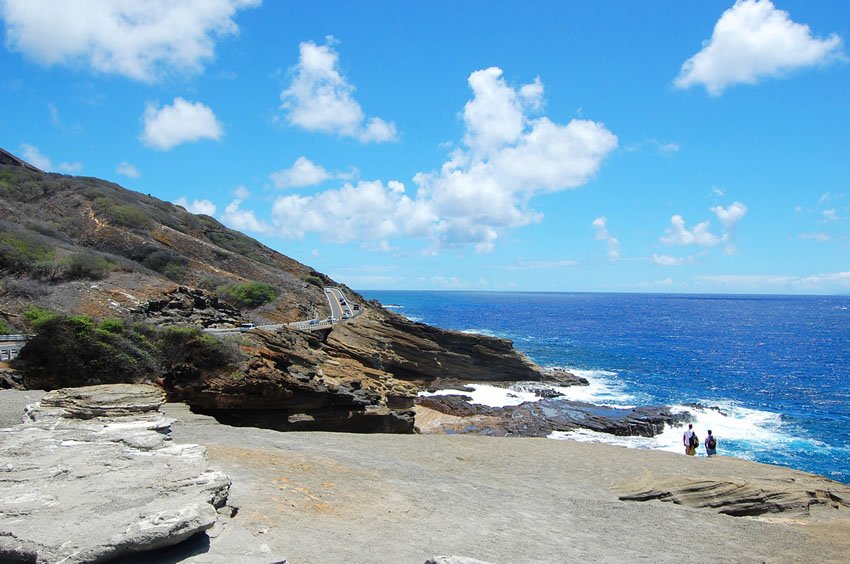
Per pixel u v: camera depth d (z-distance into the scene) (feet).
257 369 95.50
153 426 43.14
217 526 24.40
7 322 107.76
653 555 33.58
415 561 26.76
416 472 47.50
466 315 558.97
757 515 45.27
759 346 305.53
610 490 48.70
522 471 53.47
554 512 40.50
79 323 86.38
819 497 49.08
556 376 187.11
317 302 231.30
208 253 231.91
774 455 110.22
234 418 91.61
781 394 170.81
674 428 127.44
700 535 38.40
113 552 20.04
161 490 25.72
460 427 122.62
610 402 155.84
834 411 147.33
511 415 132.57
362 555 26.53
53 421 45.39
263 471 39.24
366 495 37.68
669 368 221.46
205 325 133.39
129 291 137.28
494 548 30.89
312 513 31.83
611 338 342.85
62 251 156.87
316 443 56.29
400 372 179.73
